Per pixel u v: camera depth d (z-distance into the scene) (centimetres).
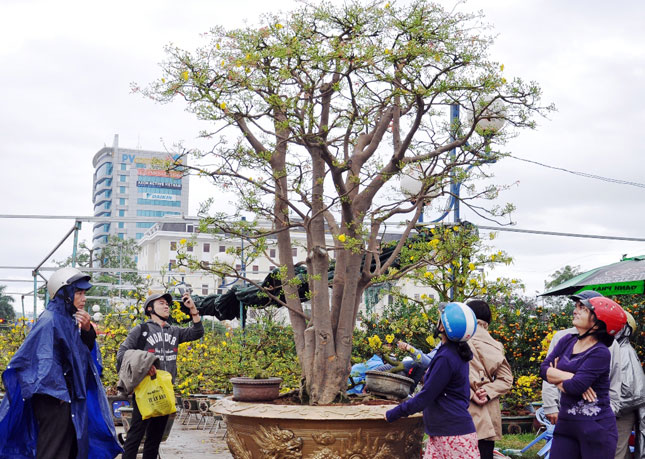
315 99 614
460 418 438
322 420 507
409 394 584
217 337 1534
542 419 806
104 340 1130
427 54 554
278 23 567
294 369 1067
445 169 620
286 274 610
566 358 468
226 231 606
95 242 19612
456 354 439
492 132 602
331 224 654
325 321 593
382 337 1080
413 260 685
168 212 19088
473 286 731
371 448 516
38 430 476
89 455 511
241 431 543
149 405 600
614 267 754
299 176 616
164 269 1197
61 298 493
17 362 463
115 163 18912
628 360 588
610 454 448
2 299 6488
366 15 564
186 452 880
